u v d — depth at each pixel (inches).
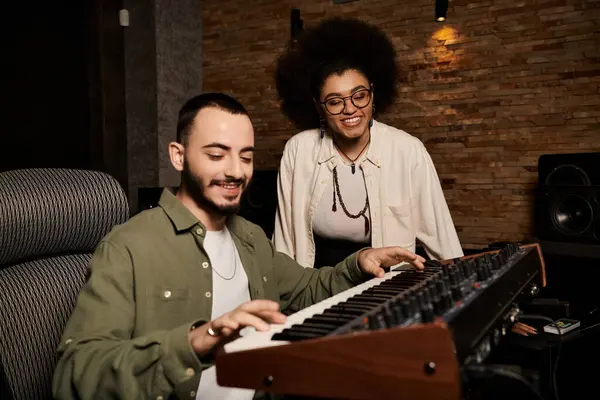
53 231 49.6
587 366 58.4
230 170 45.1
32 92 137.7
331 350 28.2
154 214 47.3
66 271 50.8
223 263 49.9
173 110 162.9
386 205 78.7
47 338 48.0
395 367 27.1
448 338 26.3
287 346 29.0
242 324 33.5
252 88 162.2
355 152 78.9
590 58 117.3
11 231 46.4
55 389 37.6
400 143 78.6
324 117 76.8
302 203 83.0
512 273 46.1
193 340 34.8
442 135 134.4
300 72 83.3
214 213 49.0
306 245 83.2
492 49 127.3
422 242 80.9
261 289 52.1
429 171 78.4
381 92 84.6
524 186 125.6
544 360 55.9
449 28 131.8
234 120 45.3
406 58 137.5
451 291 35.9
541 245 91.6
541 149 123.3
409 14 136.6
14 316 46.2
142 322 43.3
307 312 39.0
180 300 45.4
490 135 128.7
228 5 165.2
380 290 44.8
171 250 46.1
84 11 149.1
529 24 123.1
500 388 49.6
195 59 168.9
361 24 81.0
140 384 35.0
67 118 146.1
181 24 164.1
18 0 134.3
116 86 151.4
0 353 43.1
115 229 46.6
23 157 135.9
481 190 130.6
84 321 40.0
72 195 51.2
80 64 149.2
